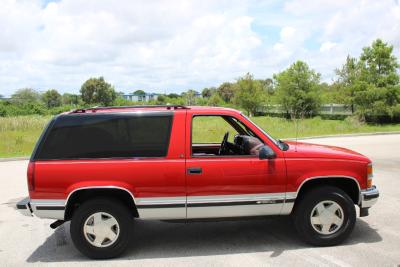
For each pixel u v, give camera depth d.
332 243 5.11
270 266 4.57
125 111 5.00
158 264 4.77
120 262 4.88
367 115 30.22
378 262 4.59
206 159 4.88
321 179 5.15
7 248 5.51
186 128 4.94
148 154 4.87
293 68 37.97
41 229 6.33
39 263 4.95
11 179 10.61
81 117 4.94
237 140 5.93
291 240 5.41
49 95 78.38
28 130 24.39
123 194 5.00
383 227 5.86
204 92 79.12
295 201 5.12
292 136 20.39
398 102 28.88
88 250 4.93
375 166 10.99
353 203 5.24
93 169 4.78
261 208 4.98
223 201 4.90
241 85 47.03
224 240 5.52
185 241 5.54
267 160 4.93
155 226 6.23
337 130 23.59
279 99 38.59
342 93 34.19
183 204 4.87
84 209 4.86
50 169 4.77
